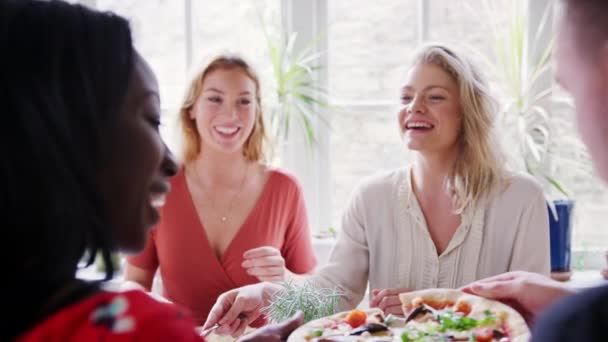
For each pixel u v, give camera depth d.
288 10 2.44
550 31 2.28
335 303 1.64
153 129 0.66
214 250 2.05
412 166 1.78
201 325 1.93
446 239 1.70
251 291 1.50
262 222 2.05
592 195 2.29
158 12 2.51
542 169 2.27
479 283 1.41
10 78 0.57
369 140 2.46
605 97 0.47
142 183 0.65
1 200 0.55
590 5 0.47
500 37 2.24
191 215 2.03
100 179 0.61
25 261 0.56
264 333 1.04
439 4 2.36
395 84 2.44
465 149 1.68
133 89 0.64
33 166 0.55
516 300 1.39
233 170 2.05
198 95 2.02
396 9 2.41
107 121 0.61
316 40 2.43
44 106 0.57
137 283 1.97
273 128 2.33
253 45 2.49
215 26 2.50
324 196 2.50
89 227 0.59
